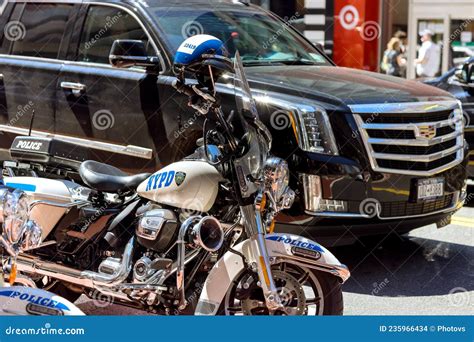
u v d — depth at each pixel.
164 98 7.95
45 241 5.83
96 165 5.95
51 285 6.25
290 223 7.34
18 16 9.43
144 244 5.42
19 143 6.21
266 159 5.20
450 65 19.27
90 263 5.75
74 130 8.73
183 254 5.24
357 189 7.30
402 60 18.80
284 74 8.04
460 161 8.12
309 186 7.23
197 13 8.74
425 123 7.63
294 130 7.29
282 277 5.42
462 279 7.59
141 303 5.58
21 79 9.15
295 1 17.03
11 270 5.02
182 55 5.11
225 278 5.24
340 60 17.75
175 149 7.91
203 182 5.23
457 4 19.03
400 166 7.50
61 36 8.99
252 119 5.17
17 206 4.96
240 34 8.76
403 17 19.06
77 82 8.66
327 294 5.52
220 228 5.20
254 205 5.17
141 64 6.96
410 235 9.11
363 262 8.11
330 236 7.41
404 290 7.30
